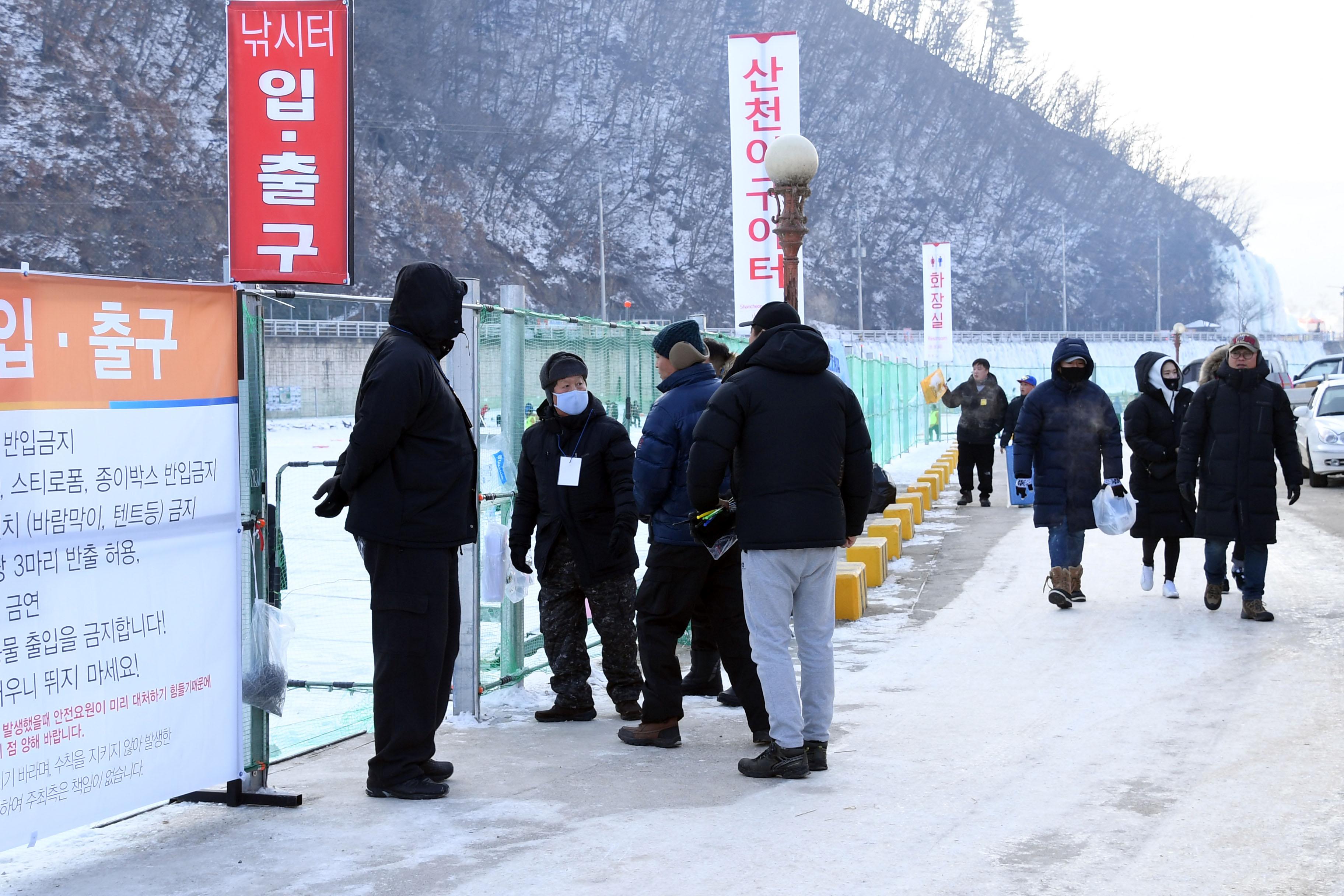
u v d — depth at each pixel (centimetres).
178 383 510
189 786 521
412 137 12188
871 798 565
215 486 531
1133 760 621
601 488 723
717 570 660
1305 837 504
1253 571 998
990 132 18912
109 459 479
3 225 8181
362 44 12200
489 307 791
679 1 16400
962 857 486
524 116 13650
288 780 609
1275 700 738
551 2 15662
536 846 504
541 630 789
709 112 15012
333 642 936
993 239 17425
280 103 779
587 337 934
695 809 552
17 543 442
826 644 618
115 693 481
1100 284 17800
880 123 17588
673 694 666
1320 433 2308
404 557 567
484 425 792
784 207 1152
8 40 9462
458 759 645
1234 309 19050
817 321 13725
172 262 8588
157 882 466
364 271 9850
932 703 759
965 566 1415
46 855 496
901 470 2927
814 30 17700
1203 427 1019
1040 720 709
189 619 517
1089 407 1089
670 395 667
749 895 448
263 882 464
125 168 9106
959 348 10475
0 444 436
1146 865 475
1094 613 1072
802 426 596
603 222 11444
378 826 530
